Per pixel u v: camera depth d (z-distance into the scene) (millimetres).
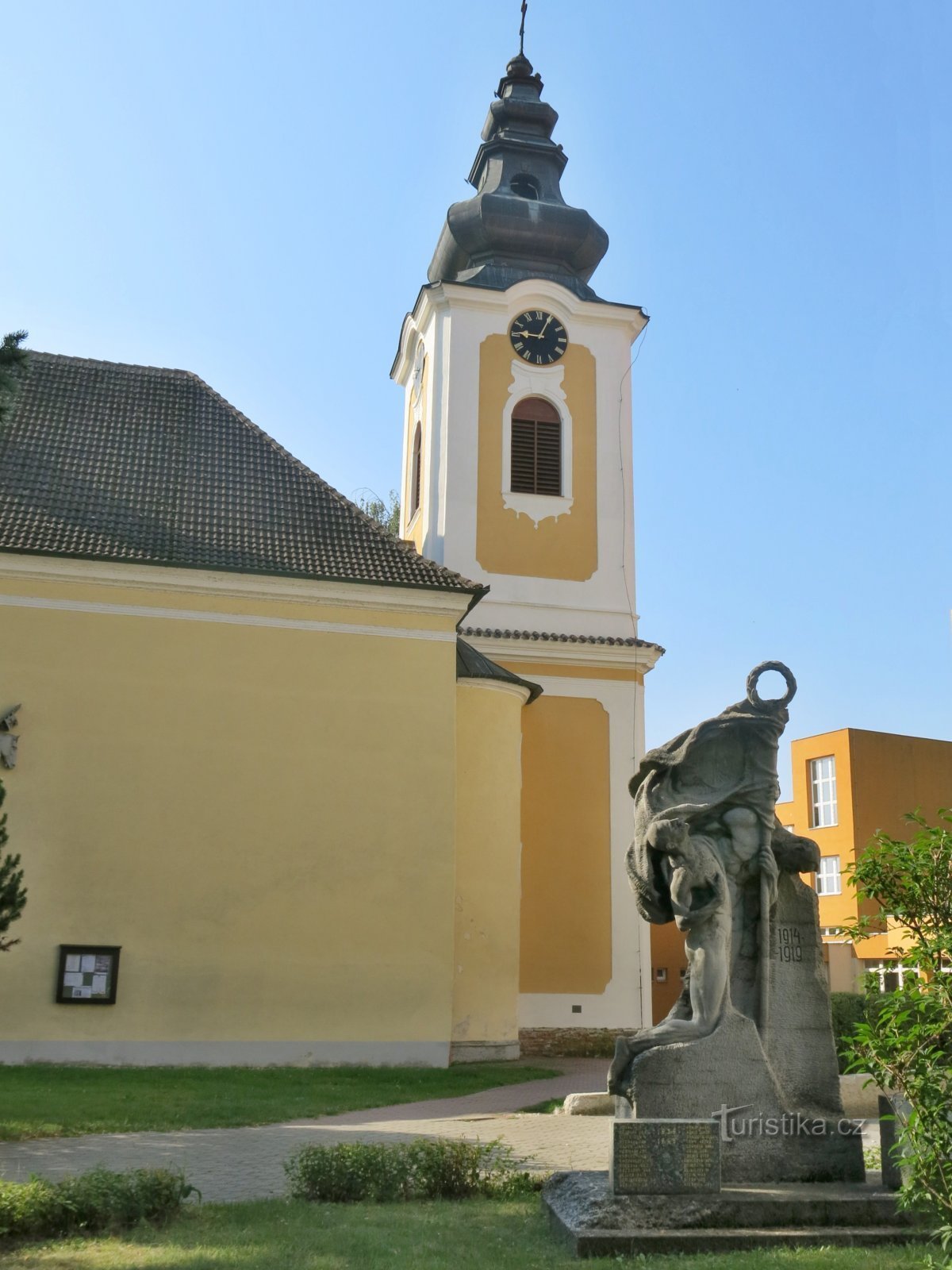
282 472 26797
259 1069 21641
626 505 33062
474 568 31734
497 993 25781
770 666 11422
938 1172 7340
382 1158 10852
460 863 26078
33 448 25266
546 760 30484
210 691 23344
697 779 11156
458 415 32656
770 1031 10617
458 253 35312
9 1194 9078
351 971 22844
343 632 24234
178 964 22156
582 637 31234
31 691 22547
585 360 33906
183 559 23609
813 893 11070
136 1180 9727
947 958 7746
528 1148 13562
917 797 46469
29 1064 21125
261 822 23047
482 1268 8078
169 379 28078
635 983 29422
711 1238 8719
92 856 22203
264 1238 8938
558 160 36875
